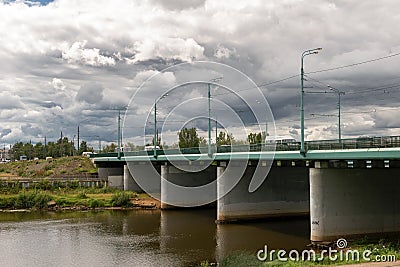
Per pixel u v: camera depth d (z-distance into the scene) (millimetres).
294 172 64625
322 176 44594
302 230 54594
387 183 46625
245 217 61906
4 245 47938
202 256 41875
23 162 144625
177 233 54094
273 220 63125
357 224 45188
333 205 44562
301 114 45906
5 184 87688
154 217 68125
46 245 47844
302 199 64938
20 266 39562
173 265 39000
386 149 36375
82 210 76938
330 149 42281
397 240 44000
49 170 120562
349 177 45281
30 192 80875
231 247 45219
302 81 46375
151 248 45812
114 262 40406
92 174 112312
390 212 46375
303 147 45125
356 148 39469
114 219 66312
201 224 60844
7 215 71250
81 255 43312
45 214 72250
